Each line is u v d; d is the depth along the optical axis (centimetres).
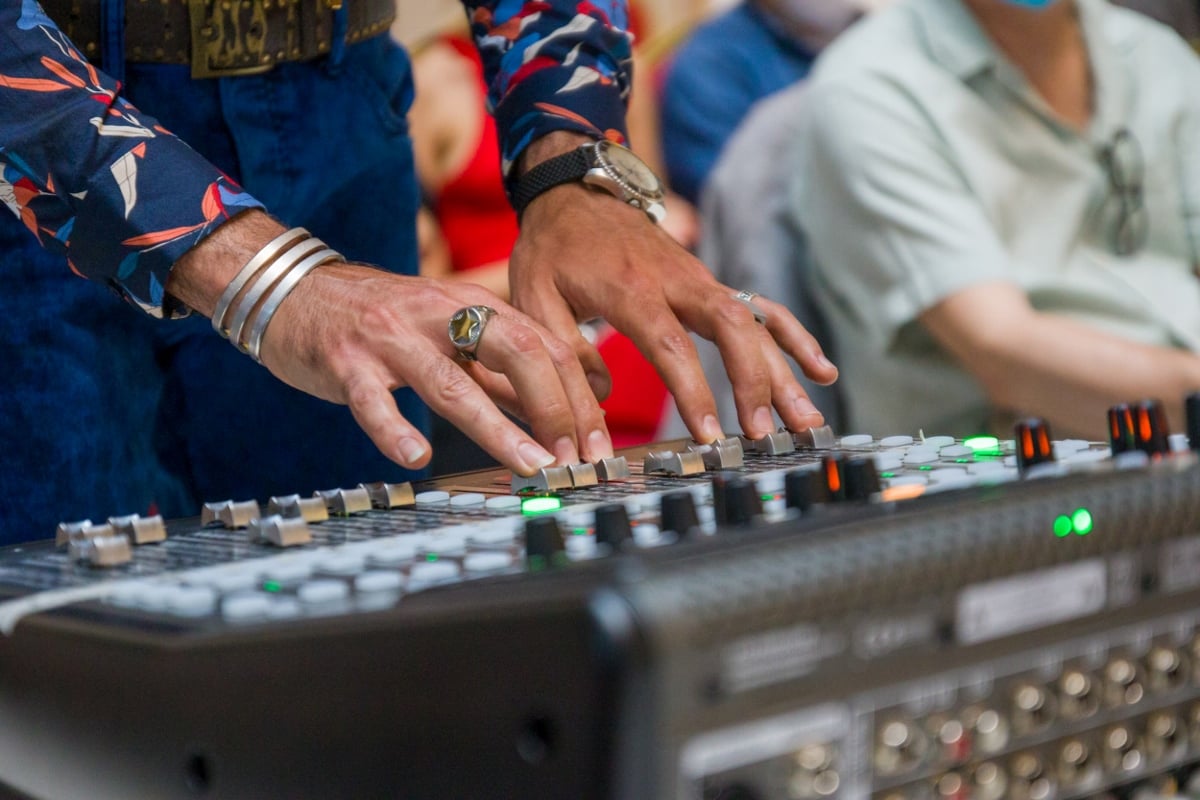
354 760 78
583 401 141
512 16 188
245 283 138
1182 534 88
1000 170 363
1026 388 366
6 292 170
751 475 132
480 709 72
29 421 172
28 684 99
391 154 205
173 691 86
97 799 94
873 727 74
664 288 166
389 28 204
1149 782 88
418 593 79
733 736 68
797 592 69
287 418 201
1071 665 83
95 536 112
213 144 181
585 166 179
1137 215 364
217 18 174
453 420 131
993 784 79
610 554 78
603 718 65
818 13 361
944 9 358
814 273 369
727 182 364
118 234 138
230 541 114
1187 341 362
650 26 355
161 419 197
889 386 371
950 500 81
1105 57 361
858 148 364
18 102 136
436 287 141
